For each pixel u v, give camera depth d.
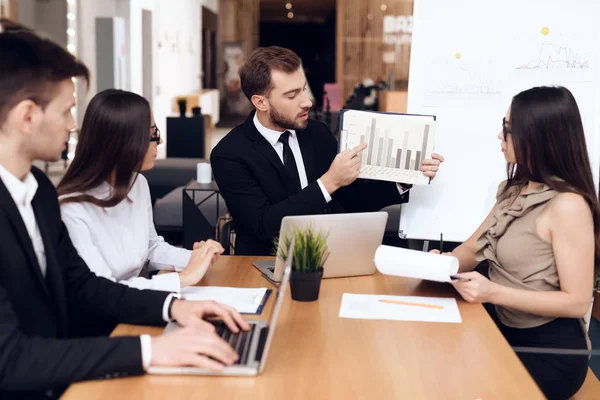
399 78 18.25
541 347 2.26
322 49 28.69
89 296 1.95
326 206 2.96
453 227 3.22
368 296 2.22
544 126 2.17
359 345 1.81
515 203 2.30
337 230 2.34
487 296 2.13
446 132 3.20
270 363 1.69
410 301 2.17
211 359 1.64
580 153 2.18
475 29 3.16
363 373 1.64
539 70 3.14
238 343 1.76
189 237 4.75
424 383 1.59
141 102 2.14
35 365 1.53
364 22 18.08
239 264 2.62
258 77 2.93
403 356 1.75
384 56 18.20
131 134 2.11
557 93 2.19
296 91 2.94
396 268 2.17
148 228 2.47
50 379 1.54
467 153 3.20
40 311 1.71
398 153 2.82
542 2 3.12
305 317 2.02
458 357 1.74
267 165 3.03
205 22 18.47
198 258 2.34
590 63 3.11
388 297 2.21
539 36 3.13
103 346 1.59
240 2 21.09
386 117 2.82
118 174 2.15
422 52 3.20
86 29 9.50
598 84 3.11
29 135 1.66
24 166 1.71
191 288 2.27
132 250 2.30
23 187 1.72
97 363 1.57
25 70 1.61
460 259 2.56
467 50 3.17
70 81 1.70
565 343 2.25
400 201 3.18
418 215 3.23
